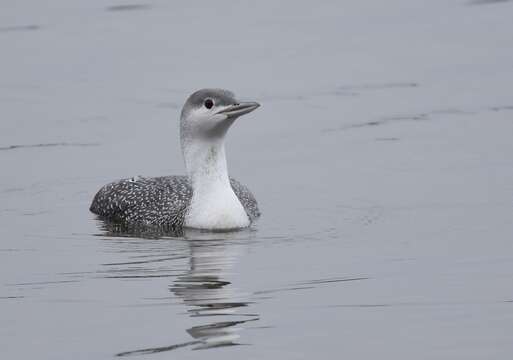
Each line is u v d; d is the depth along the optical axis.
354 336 10.00
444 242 13.22
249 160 17.66
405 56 23.41
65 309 11.01
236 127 19.48
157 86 21.64
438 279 11.66
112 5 28.30
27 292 11.65
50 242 13.94
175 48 24.20
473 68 22.36
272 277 11.95
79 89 21.62
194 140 14.79
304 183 16.45
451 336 9.95
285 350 9.72
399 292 11.24
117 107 20.53
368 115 19.81
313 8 27.83
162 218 14.92
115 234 14.40
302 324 10.36
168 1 28.80
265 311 10.76
